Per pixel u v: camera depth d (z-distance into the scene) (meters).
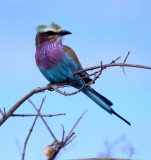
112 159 5.88
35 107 6.38
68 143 4.99
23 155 5.28
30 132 5.67
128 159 5.84
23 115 7.50
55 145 4.98
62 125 5.01
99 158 5.91
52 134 5.07
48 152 5.00
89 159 5.92
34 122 6.08
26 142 5.63
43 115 6.32
